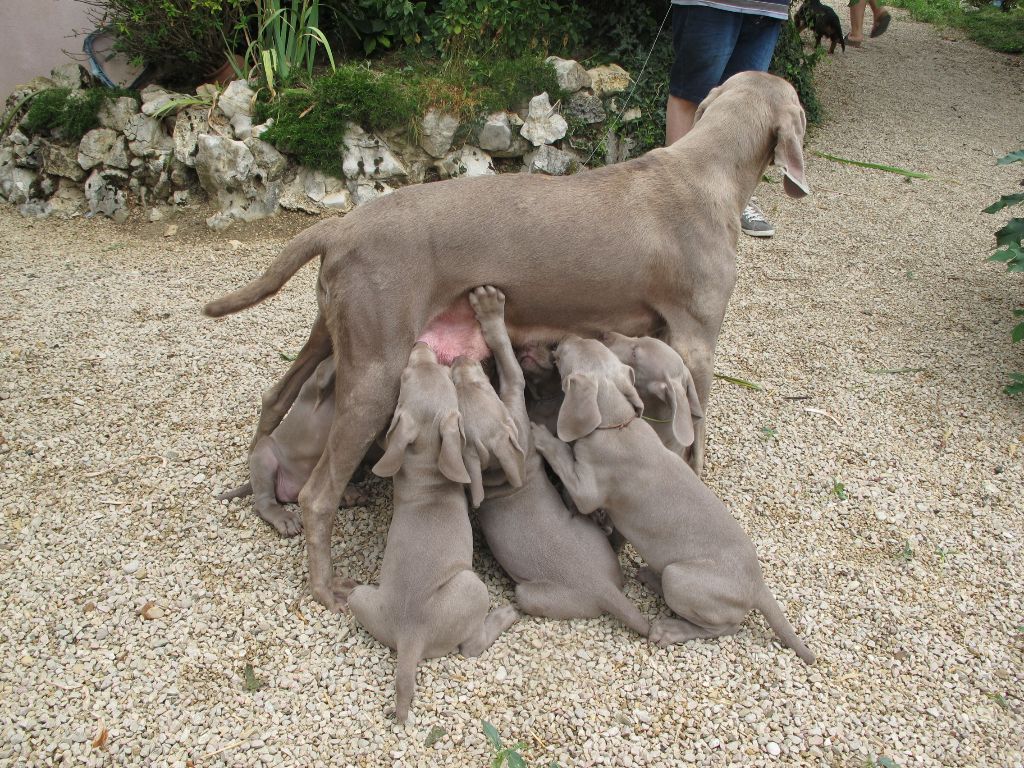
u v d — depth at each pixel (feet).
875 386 14.56
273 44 20.98
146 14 19.92
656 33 23.15
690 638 9.38
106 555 10.14
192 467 11.69
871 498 11.85
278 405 10.79
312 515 9.52
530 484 9.82
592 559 9.52
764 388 14.38
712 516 9.31
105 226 19.72
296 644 9.16
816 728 8.57
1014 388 14.14
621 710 8.63
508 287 9.77
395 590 8.73
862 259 19.40
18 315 15.49
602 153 21.34
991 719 8.84
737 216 10.85
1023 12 46.21
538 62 20.95
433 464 9.17
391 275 9.13
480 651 9.08
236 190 19.35
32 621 9.26
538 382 10.96
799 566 10.60
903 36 41.81
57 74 21.06
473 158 20.49
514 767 7.88
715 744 8.36
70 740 8.08
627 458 9.50
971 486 12.24
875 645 9.59
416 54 22.41
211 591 9.77
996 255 14.98
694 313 10.59
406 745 8.16
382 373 9.27
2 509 10.76
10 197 20.38
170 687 8.63
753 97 10.91
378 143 19.72
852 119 29.40
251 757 8.00
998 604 10.23
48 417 12.58
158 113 19.61
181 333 15.16
